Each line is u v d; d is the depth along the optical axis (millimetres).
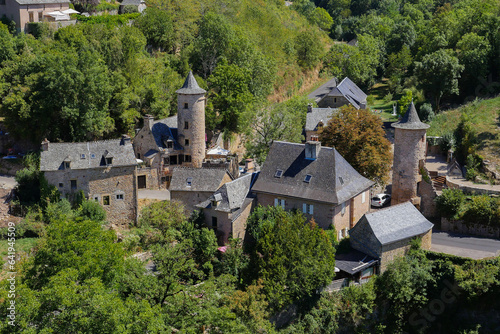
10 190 72188
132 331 42219
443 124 98062
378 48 152875
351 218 66188
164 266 50844
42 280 46406
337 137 74625
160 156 80188
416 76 121000
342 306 57438
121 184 70750
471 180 80438
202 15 128625
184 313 47438
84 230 49375
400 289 58406
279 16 163000
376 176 72812
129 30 106188
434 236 67938
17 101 77188
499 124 91312
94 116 81312
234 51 109625
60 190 68438
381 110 123375
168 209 67562
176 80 97438
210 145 90000
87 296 42000
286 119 84625
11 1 104188
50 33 103438
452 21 140750
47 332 39562
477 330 58938
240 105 96312
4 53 90000
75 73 77688
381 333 58500
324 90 135375
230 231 62438
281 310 55219
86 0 118438
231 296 51500
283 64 132375
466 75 113062
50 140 80438
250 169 80562
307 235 57406
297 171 66062
